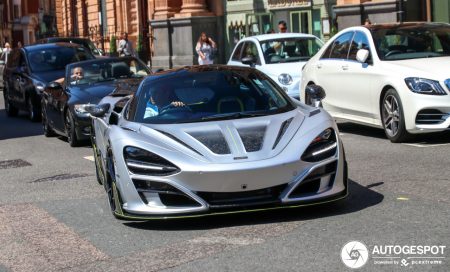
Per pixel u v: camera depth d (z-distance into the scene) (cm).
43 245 642
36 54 1847
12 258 609
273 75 1496
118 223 698
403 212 655
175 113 726
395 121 1057
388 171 858
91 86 1348
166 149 643
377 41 1123
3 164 1168
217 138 653
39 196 873
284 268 522
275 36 1627
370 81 1101
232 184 618
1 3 6475
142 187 643
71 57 1844
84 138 1284
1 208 818
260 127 672
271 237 603
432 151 974
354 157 976
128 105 788
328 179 652
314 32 2633
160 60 3123
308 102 1300
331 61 1223
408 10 2122
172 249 593
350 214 659
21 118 1958
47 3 6625
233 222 658
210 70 796
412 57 1098
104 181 776
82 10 4406
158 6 3141
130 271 546
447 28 1156
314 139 651
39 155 1242
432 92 995
